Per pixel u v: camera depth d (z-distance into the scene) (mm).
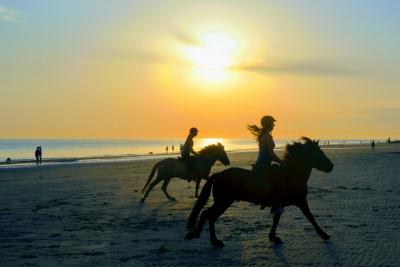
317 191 19578
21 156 88312
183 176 16812
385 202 15906
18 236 10688
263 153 9867
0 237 10578
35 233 11031
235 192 9406
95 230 11367
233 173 9484
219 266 7988
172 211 14484
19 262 8375
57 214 13977
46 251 9203
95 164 48438
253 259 8398
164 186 17078
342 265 7906
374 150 85750
